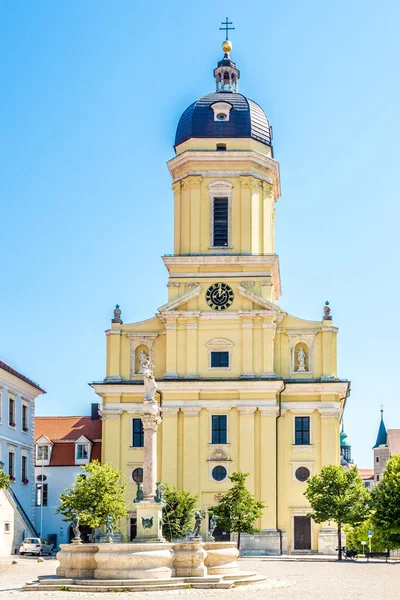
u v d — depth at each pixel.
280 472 76.88
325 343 79.00
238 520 69.69
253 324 77.88
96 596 35.97
